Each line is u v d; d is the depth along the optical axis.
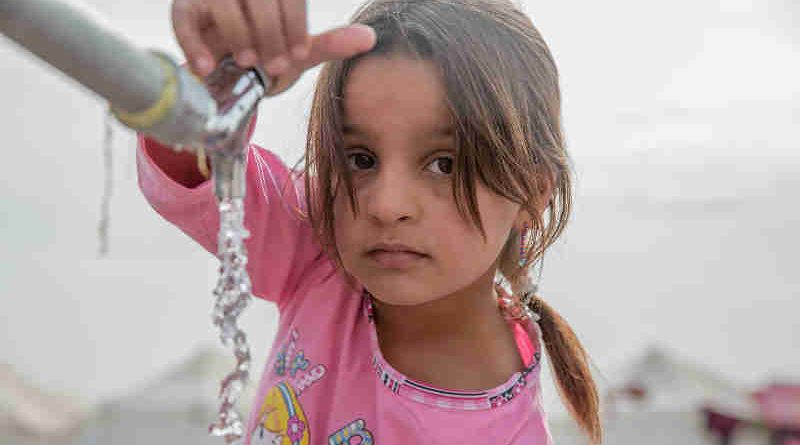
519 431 0.70
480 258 0.66
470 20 0.67
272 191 0.77
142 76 0.40
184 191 0.66
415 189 0.63
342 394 0.72
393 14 0.66
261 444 0.74
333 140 0.65
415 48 0.63
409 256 0.63
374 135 0.63
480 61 0.65
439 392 0.69
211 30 0.50
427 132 0.63
